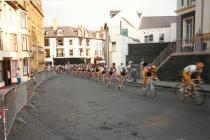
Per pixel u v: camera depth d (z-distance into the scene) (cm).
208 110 909
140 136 627
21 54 3144
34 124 779
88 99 1279
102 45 7781
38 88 1961
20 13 3192
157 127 704
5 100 648
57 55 6712
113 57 3519
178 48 2019
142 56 3228
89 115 886
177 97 1184
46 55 6681
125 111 937
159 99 1195
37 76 2078
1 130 652
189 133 638
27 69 3438
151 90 1303
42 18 5416
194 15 2094
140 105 1054
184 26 2253
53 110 1004
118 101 1180
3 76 2483
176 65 1959
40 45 5034
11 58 2689
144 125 730
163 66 2111
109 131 679
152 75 1319
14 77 2778
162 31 4166
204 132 641
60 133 675
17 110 933
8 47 2641
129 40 3700
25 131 703
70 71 4750
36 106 1109
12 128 739
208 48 1744
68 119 835
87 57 7088
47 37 6662
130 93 1472
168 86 1653
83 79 3039
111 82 1928
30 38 3906
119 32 4334
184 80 1098
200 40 1848
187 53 1844
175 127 697
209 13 1823
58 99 1316
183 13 2253
